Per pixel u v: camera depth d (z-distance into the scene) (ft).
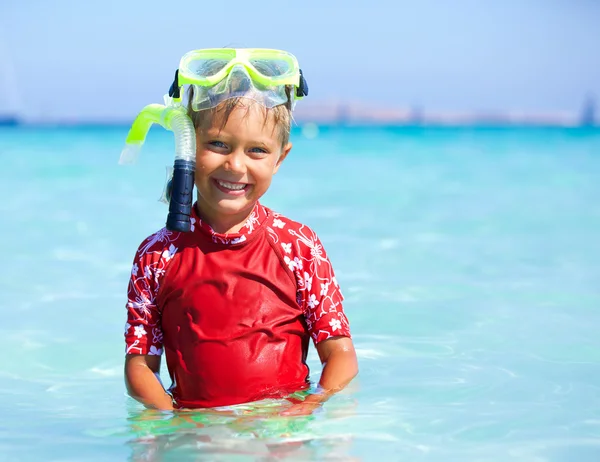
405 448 8.09
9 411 9.71
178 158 9.05
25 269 18.89
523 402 9.68
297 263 9.91
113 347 12.83
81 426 9.07
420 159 64.64
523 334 13.12
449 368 11.25
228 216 9.60
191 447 8.08
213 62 9.39
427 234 23.85
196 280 9.48
